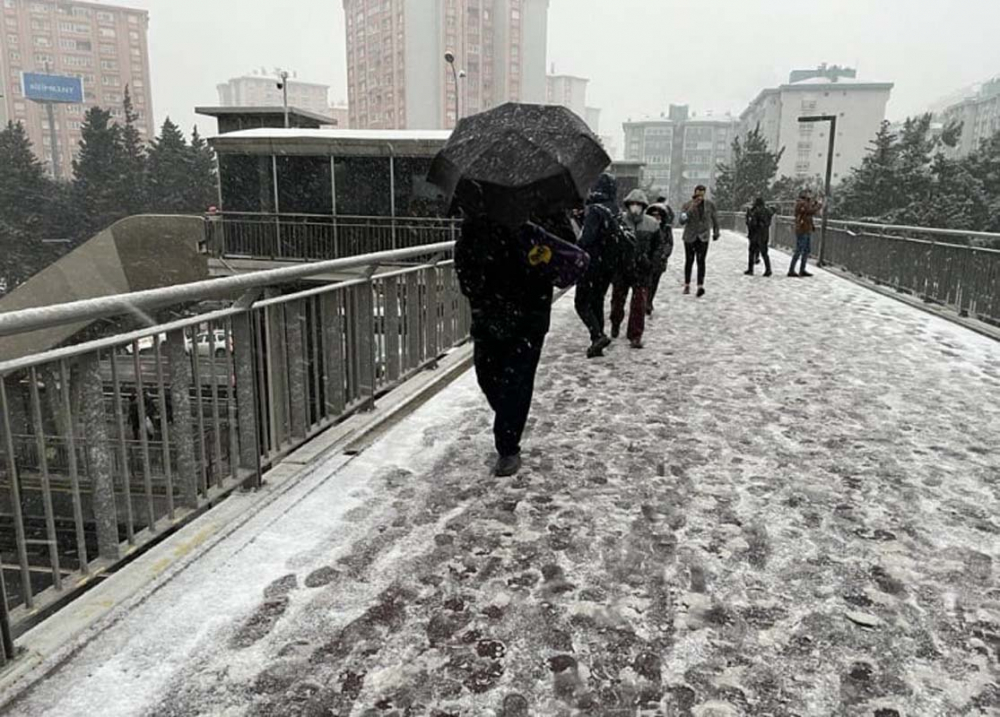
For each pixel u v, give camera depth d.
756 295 12.38
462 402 5.79
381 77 92.25
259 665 2.46
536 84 92.38
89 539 3.82
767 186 55.84
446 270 7.07
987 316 9.01
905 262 11.95
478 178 3.45
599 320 7.45
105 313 2.67
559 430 5.07
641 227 7.58
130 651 2.52
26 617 2.57
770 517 3.67
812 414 5.47
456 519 3.61
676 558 3.23
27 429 2.73
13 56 118.00
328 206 19.95
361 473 4.22
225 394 3.73
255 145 19.38
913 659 2.54
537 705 2.30
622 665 2.50
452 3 84.44
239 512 3.62
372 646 2.58
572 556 3.24
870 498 3.91
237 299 3.75
